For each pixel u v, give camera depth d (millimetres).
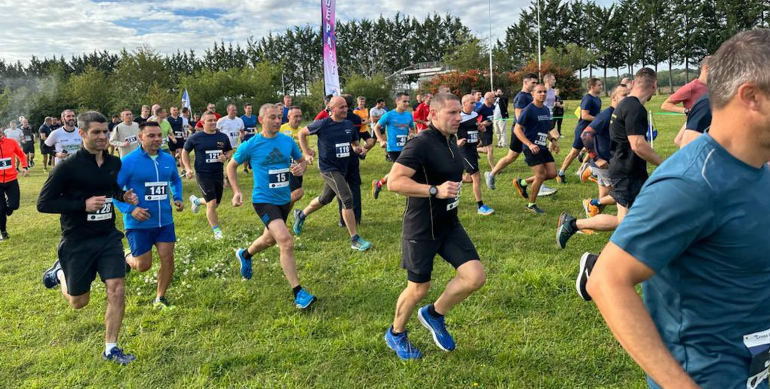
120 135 9914
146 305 4793
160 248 4637
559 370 3318
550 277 4609
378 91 47188
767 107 1202
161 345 3961
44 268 6223
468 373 3332
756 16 49500
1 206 7711
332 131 6555
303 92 86812
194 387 3365
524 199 8320
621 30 57719
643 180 4941
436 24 82750
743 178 1282
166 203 4664
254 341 3953
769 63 1182
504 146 15438
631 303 1300
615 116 4871
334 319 4273
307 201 9430
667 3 54562
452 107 3266
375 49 82875
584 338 3686
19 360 3871
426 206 3318
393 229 7090
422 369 3408
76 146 10203
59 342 4156
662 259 1292
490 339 3746
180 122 14500
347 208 6172
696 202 1254
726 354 1409
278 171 4961
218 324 4320
